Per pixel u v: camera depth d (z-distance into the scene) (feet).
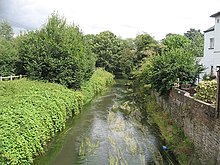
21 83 81.51
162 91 88.94
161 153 59.52
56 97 76.23
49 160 55.83
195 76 84.84
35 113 57.88
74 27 119.85
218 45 95.45
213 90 56.44
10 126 46.57
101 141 67.97
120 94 144.66
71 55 101.50
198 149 53.21
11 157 41.63
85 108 105.09
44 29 105.29
